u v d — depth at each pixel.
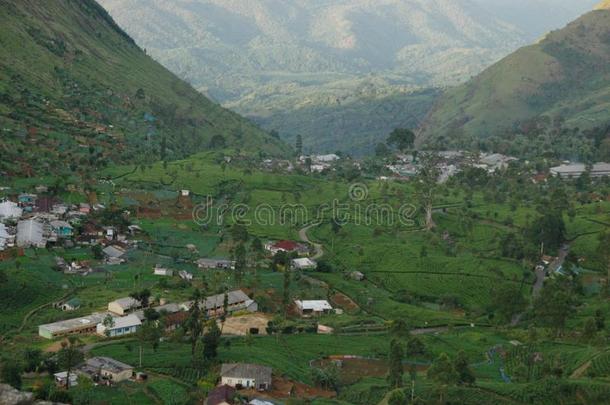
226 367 128.50
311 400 120.75
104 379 125.56
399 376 125.56
